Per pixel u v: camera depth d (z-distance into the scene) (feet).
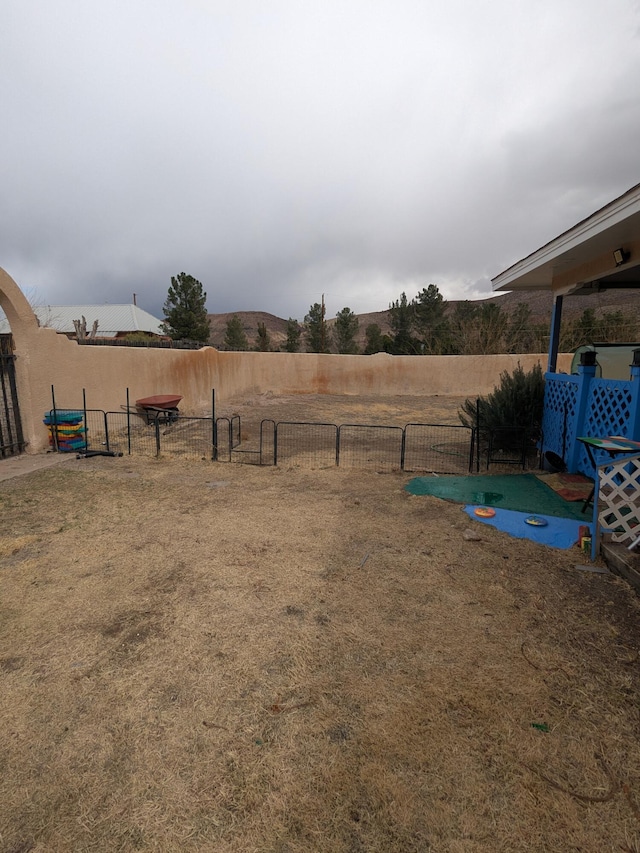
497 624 9.31
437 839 5.12
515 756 6.20
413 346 103.81
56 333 27.17
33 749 6.35
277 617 9.59
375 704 7.13
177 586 10.93
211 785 5.80
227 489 19.13
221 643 8.72
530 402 25.02
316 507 16.74
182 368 44.55
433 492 18.61
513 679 7.68
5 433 27.50
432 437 33.19
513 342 84.79
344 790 5.71
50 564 12.10
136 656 8.34
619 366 21.86
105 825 5.32
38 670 7.98
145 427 35.50
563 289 23.40
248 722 6.81
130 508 16.58
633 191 13.32
